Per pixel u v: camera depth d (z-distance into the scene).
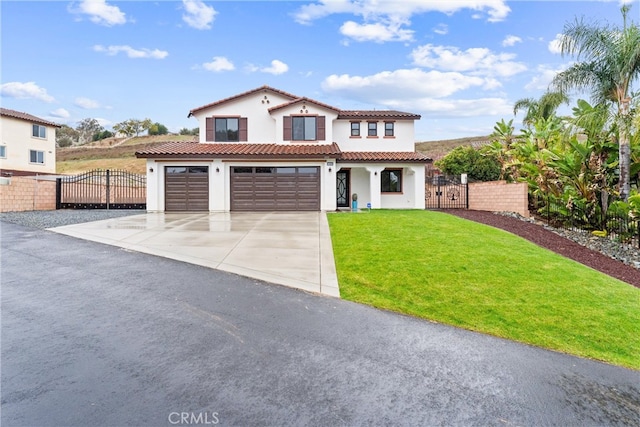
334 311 5.70
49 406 3.15
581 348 4.90
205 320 5.10
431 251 9.28
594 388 3.91
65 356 4.02
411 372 3.99
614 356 4.75
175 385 3.54
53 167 36.31
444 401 3.49
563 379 4.05
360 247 9.75
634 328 5.56
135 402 3.25
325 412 3.22
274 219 15.91
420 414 3.27
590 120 12.79
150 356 4.07
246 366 3.94
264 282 6.95
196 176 19.70
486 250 9.50
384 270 7.80
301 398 3.41
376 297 6.40
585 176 13.91
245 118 22.19
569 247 11.74
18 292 6.07
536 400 3.60
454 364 4.23
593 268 9.53
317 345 4.52
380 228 12.49
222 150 19.86
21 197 18.98
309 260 8.55
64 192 21.72
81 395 3.32
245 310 5.54
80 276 6.99
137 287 6.41
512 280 7.36
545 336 5.19
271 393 3.47
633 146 13.15
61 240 10.35
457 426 3.14
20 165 33.16
